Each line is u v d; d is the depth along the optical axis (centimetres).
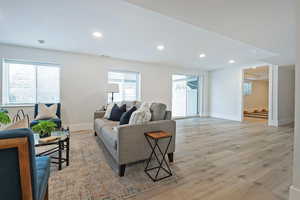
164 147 220
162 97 597
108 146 232
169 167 212
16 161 76
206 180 180
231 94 638
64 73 415
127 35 298
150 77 566
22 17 229
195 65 601
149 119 224
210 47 372
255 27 218
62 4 196
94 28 268
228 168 210
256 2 158
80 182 176
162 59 504
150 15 223
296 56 131
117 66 496
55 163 210
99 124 306
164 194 155
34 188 84
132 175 191
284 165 220
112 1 189
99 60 464
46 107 362
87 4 196
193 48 378
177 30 275
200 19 195
